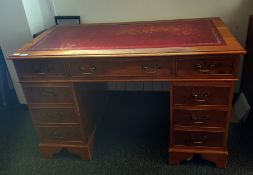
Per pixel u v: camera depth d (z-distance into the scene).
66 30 1.87
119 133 1.97
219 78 1.35
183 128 1.54
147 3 1.94
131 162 1.70
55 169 1.71
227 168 1.59
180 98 1.45
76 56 1.39
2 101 2.42
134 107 2.26
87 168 1.69
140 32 1.68
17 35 1.98
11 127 2.16
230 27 1.93
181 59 1.33
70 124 1.66
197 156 1.70
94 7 2.02
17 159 1.82
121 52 1.38
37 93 1.58
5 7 1.88
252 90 1.79
